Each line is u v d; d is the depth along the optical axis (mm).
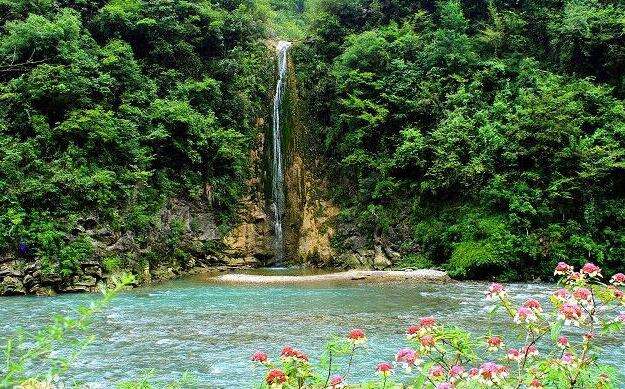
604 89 26750
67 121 22469
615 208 23484
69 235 20547
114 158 24078
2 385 3328
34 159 21422
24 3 26422
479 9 33812
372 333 11797
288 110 33906
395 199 28484
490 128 25828
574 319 3510
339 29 35688
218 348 10430
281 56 35750
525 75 28719
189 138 27266
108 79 24734
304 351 10102
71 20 25000
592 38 27750
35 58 24328
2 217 19484
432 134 27125
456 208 26266
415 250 26859
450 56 29922
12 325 12766
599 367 3699
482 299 17344
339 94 32312
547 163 24734
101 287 3348
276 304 16516
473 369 3535
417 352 3727
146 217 23750
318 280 22828
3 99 22688
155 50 29172
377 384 4195
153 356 9797
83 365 9078
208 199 28531
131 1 29375
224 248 28703
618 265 22703
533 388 3471
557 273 3939
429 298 17656
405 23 33562
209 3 33375
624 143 24531
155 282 22859
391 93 30719
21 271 19062
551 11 31578
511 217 23781
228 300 17438
